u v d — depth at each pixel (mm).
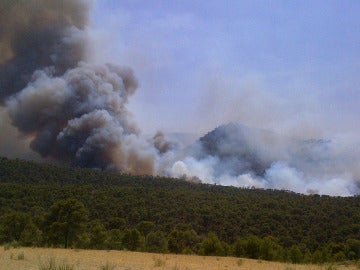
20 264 15562
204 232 92188
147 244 53500
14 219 49875
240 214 104812
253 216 103312
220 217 99688
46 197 105625
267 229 91688
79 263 17375
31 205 96750
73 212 50375
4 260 17297
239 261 25891
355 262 31859
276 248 40406
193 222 94562
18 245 34562
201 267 20250
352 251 53281
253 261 29906
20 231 49781
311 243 81938
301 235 87500
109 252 32562
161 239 54500
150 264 20094
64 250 32656
